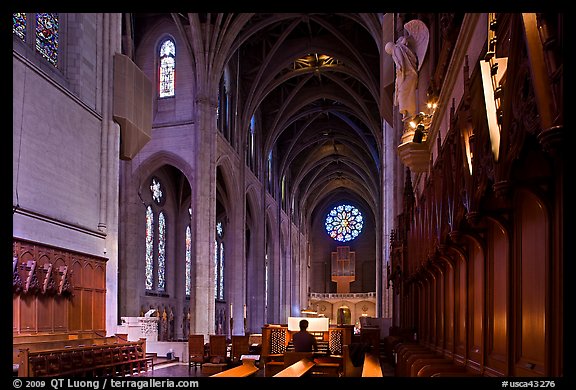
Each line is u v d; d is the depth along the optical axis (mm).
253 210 43812
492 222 5891
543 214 4109
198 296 28078
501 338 5488
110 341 17391
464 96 5828
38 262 14836
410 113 12156
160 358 22531
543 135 2883
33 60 15805
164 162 30734
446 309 9398
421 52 12039
